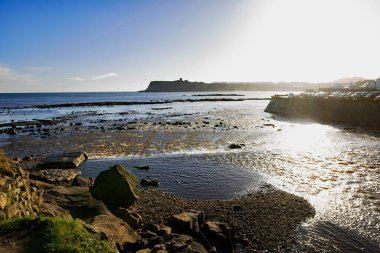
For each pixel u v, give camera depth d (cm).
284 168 2305
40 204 1173
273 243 1198
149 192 1822
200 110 8375
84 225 877
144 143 3406
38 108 10944
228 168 2348
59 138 3844
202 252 1022
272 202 1612
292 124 4988
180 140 3569
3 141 3703
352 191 1766
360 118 4834
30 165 2466
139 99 18312
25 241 742
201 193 1809
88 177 2042
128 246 1025
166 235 1105
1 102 16650
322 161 2492
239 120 5616
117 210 1364
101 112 8438
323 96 6066
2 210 862
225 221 1392
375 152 2781
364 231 1291
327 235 1260
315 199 1661
